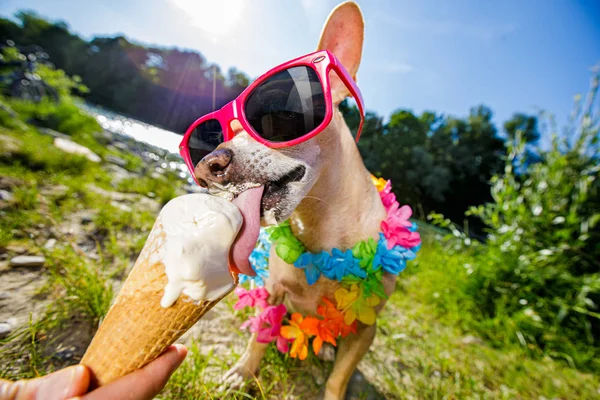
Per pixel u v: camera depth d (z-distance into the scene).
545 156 0.64
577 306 0.48
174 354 0.13
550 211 0.58
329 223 0.25
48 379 0.11
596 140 0.61
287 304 0.29
